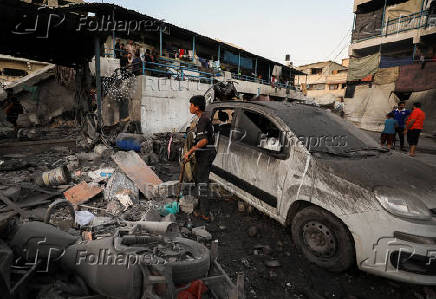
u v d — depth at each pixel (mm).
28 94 13273
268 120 3436
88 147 6930
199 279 1679
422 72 15023
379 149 3166
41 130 10031
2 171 4637
